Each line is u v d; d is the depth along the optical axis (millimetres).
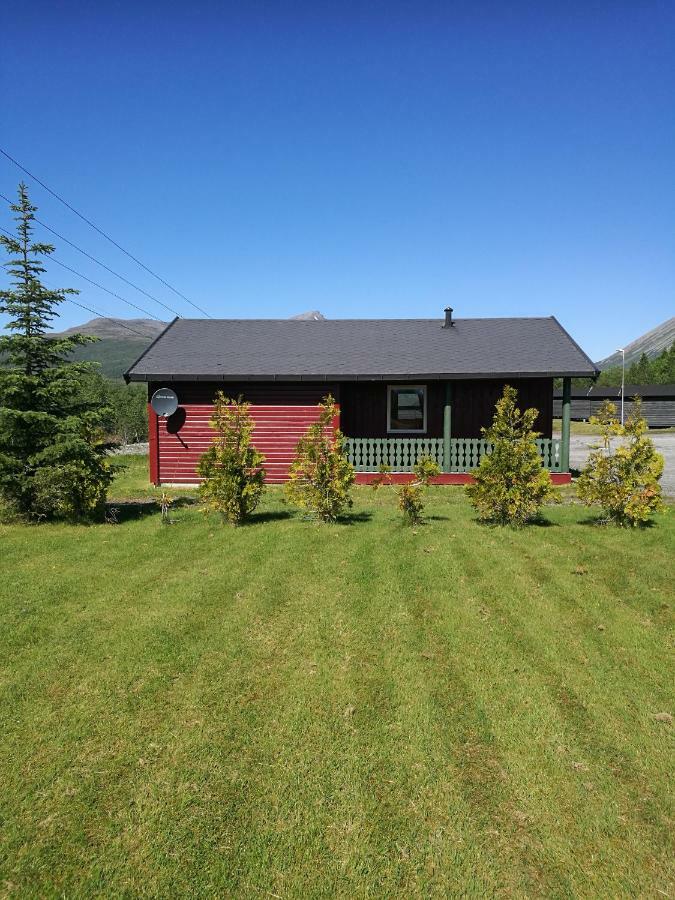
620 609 5684
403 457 14180
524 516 8930
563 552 7520
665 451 23688
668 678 4414
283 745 3566
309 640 4977
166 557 7445
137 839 2861
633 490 8805
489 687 4246
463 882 2652
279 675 4402
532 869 2730
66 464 9336
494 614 5547
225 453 9188
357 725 3775
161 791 3174
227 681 4312
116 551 7773
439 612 5566
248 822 2971
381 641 4969
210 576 6617
